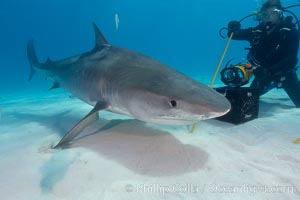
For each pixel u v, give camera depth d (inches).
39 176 35.9
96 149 44.0
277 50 76.5
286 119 63.0
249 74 61.9
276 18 75.0
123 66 47.6
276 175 34.7
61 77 70.5
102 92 49.0
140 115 39.8
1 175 36.8
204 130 54.4
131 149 43.3
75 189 32.4
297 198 29.9
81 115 73.7
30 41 104.3
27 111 88.7
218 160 39.4
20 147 48.1
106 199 30.2
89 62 57.6
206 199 30.1
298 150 43.1
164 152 42.0
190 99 32.7
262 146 45.2
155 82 38.6
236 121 59.2
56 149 45.3
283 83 79.2
